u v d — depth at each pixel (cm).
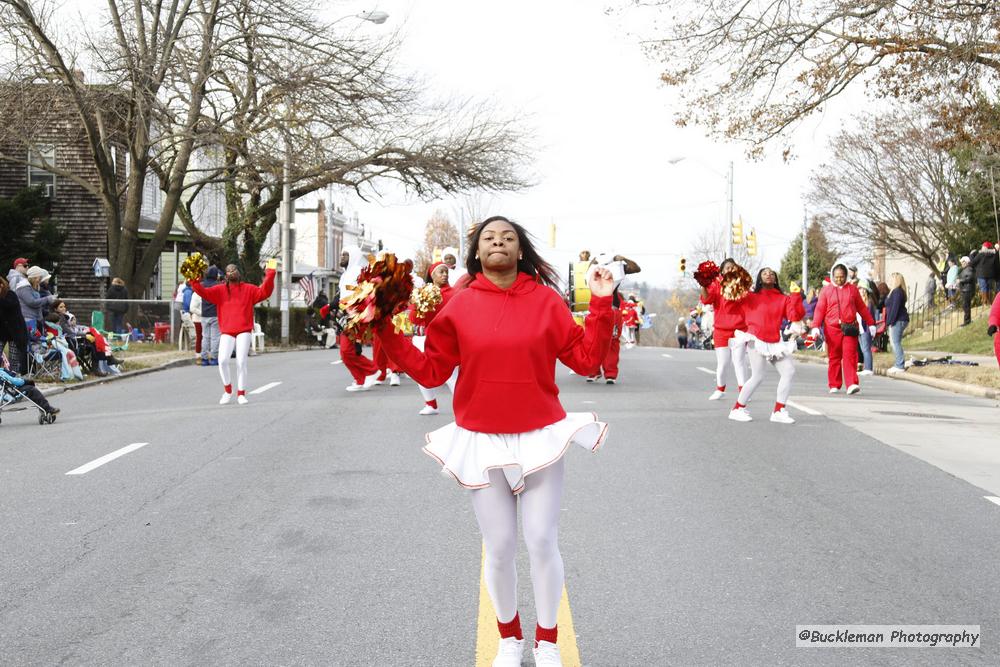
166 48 3178
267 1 3241
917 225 4916
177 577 650
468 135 3703
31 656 519
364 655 517
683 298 10450
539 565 479
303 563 680
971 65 1908
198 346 2638
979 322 3312
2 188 3828
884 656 517
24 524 790
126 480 962
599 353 480
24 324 1499
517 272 495
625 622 566
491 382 475
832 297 1789
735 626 559
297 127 3406
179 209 3959
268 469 1010
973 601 603
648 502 859
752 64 2130
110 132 3359
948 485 941
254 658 514
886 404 1614
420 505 845
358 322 460
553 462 468
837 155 4809
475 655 516
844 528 775
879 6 1938
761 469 1011
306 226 8212
